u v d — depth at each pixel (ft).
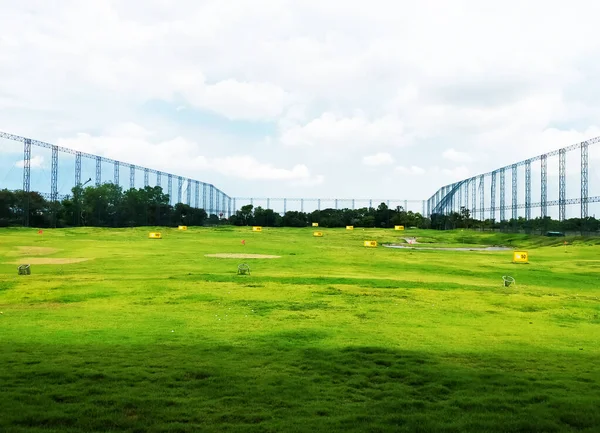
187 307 61.93
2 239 189.88
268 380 32.42
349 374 34.42
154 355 38.27
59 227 285.02
